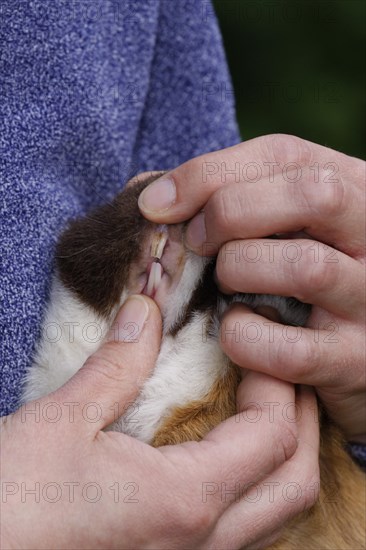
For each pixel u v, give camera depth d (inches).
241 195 21.0
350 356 21.5
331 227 21.3
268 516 21.2
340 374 21.6
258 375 21.6
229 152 21.5
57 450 20.2
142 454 20.4
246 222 21.0
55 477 20.1
